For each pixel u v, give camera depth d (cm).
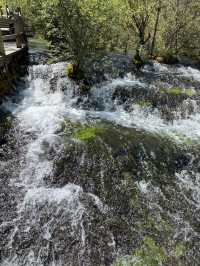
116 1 1278
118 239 555
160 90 1048
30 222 562
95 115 911
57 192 610
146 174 688
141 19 1593
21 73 1021
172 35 1717
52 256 522
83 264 516
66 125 796
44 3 1026
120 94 1011
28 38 1653
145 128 868
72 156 680
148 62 1432
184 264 534
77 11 954
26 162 666
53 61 1133
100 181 647
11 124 764
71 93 999
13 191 606
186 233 582
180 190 673
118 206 609
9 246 526
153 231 577
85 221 573
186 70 1431
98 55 1127
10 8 1884
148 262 528
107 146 720
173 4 1639
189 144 801
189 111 988
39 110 861
